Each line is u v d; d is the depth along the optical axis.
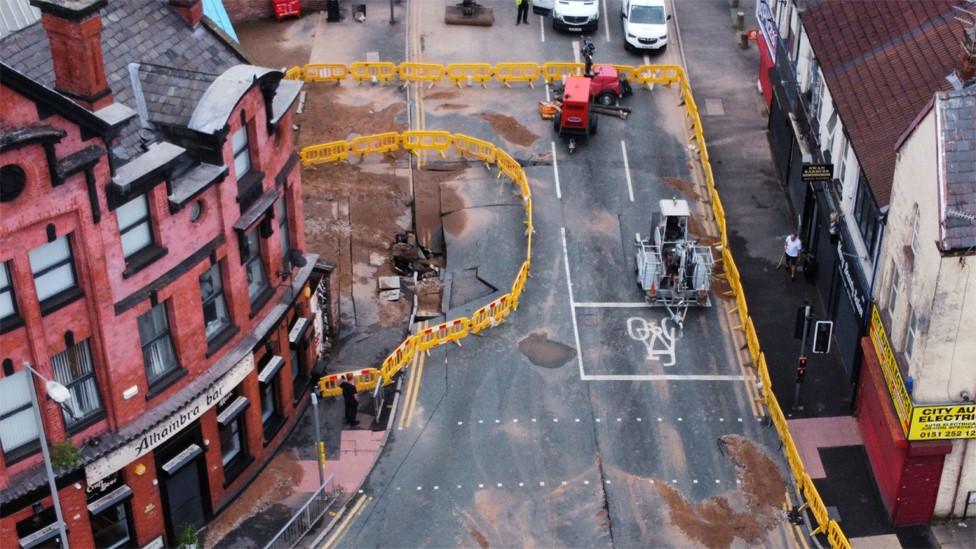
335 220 57.44
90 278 35.75
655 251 53.12
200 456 41.53
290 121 43.91
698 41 71.62
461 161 61.72
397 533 42.78
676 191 59.53
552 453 45.81
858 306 46.31
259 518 43.12
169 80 39.31
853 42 50.81
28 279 34.16
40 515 37.16
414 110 65.12
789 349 50.75
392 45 70.38
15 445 36.09
